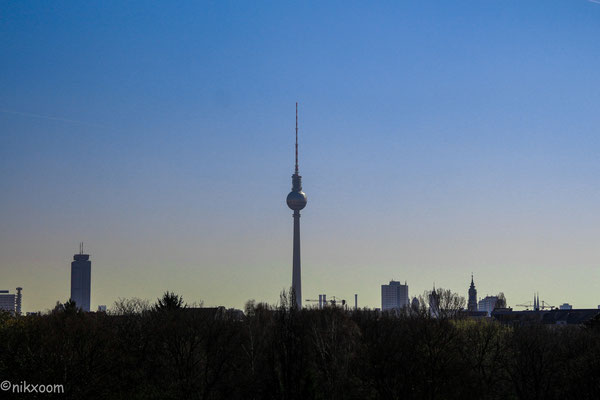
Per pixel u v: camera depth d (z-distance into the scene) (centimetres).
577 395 13350
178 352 14675
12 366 12450
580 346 15538
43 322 15112
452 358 14400
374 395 14312
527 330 16338
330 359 14038
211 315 17512
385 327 17175
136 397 13762
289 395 10575
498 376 15150
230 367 15088
